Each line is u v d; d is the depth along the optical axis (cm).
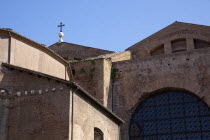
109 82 2841
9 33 1914
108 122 2127
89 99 1883
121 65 2930
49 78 1752
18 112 1734
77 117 1738
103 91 2708
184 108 2656
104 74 2772
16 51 1947
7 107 1745
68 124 1648
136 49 3825
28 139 1670
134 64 2898
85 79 2795
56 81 1742
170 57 2827
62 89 1720
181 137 2578
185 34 3678
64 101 1697
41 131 1670
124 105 2797
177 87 2712
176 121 2634
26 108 1733
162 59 2841
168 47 3688
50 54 2252
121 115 2773
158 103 2747
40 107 1717
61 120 1664
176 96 2720
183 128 2597
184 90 2712
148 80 2812
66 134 1631
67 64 2431
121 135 2706
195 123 2581
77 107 1752
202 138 2525
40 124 1684
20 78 1808
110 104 2788
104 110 2055
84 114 1817
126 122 2738
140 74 2853
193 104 2647
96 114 1969
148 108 2758
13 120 1723
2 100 1748
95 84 2752
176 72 2761
